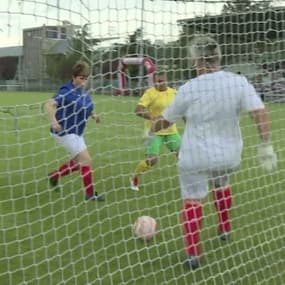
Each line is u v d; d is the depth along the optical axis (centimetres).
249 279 454
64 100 629
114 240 526
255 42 525
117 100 627
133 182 730
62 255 486
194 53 466
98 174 829
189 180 473
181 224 511
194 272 460
